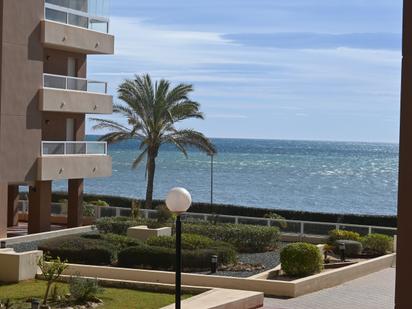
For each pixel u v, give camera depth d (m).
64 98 35.75
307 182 115.19
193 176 122.94
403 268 9.05
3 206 33.41
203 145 47.97
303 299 22.28
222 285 23.17
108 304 19.41
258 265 26.78
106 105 38.78
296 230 36.31
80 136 38.97
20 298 19.75
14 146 33.22
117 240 28.73
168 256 24.98
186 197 13.45
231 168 139.75
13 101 33.09
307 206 83.69
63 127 38.00
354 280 26.53
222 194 96.00
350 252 31.03
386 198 95.25
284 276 24.98
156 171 132.88
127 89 46.53
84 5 37.47
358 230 35.25
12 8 32.84
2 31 32.41
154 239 28.06
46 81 34.97
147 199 47.41
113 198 52.72
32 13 33.94
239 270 25.92
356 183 114.94
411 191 8.99
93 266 24.47
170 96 46.78
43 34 34.41
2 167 32.59
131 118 46.91
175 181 114.69
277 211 48.16
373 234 32.34
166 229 32.81
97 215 40.69
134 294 20.89
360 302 22.14
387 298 22.86
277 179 119.31
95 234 31.95
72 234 34.78
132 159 157.00
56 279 20.69
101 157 38.56
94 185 108.56
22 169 33.69
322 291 23.89
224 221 38.25
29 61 33.91
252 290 22.89
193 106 47.12
